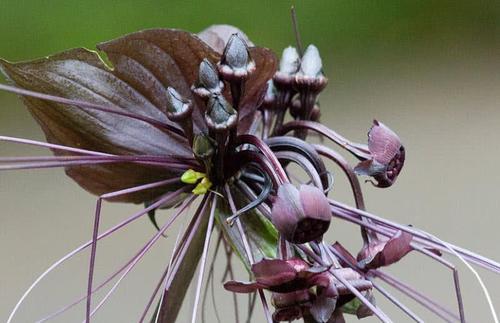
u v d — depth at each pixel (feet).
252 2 9.46
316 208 3.62
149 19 9.12
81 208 7.86
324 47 9.98
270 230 3.83
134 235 7.30
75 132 3.87
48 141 3.88
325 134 3.86
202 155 3.81
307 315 3.68
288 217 3.62
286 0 9.68
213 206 3.81
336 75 10.02
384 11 10.20
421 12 10.36
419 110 9.70
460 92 9.98
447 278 6.73
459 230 7.75
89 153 3.76
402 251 3.74
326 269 3.63
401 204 7.98
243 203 3.85
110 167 3.90
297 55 3.95
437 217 7.88
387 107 9.75
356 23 10.07
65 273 7.14
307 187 3.63
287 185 3.64
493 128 9.38
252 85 3.87
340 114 9.72
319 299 3.65
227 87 3.84
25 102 3.84
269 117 3.94
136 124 3.87
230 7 9.39
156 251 7.07
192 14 9.25
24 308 6.84
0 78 8.57
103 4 9.00
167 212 7.23
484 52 10.42
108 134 3.87
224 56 3.77
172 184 3.91
